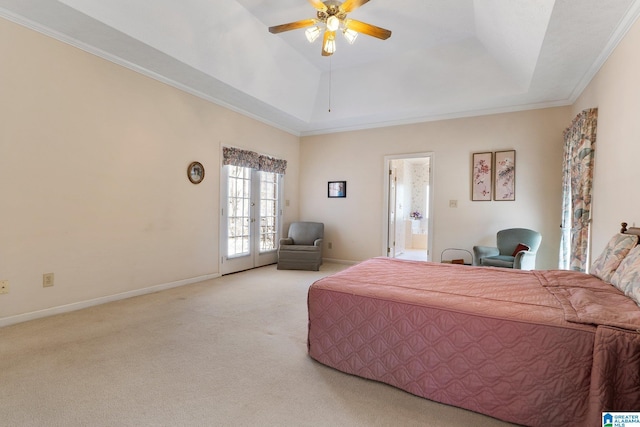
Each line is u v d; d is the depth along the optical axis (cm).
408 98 475
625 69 250
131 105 356
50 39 290
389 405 171
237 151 491
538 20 254
